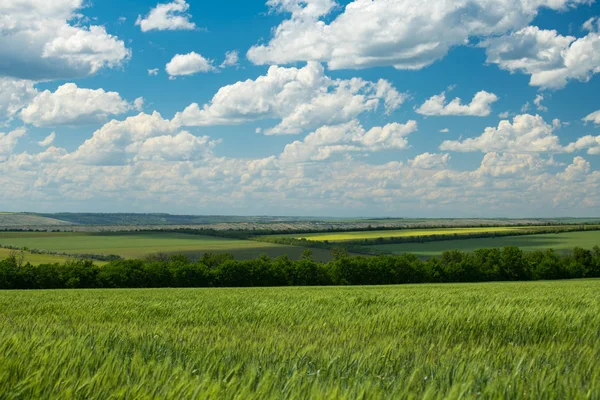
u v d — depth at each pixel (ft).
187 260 334.03
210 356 21.31
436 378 17.33
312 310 48.96
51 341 22.21
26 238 456.86
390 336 29.84
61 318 46.26
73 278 267.80
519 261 310.65
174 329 33.99
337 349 22.95
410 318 36.88
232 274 292.20
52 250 378.32
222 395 14.49
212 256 337.31
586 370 18.52
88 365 18.56
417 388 16.01
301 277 297.74
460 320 34.68
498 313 36.94
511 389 15.74
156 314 51.11
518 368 18.02
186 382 15.34
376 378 17.34
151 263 289.33
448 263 314.96
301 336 28.81
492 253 314.76
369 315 43.65
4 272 260.62
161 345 24.53
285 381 16.87
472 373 17.48
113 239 461.78
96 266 281.54
